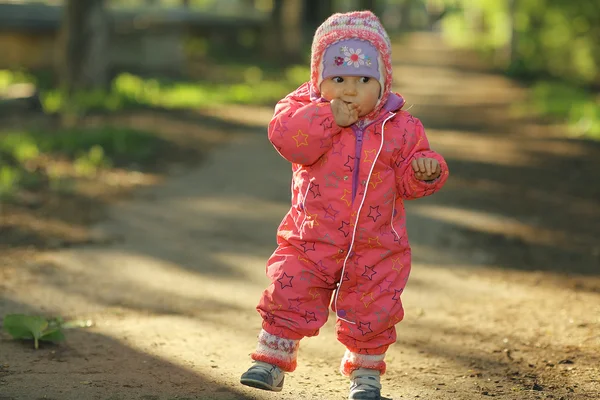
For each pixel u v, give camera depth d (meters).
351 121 5.06
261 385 5.18
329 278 5.20
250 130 20.53
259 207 12.64
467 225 11.72
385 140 5.16
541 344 6.98
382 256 5.18
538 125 22.38
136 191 13.39
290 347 5.25
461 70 43.78
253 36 45.31
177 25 31.12
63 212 11.73
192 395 5.61
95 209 12.02
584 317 7.74
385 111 5.21
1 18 26.05
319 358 6.61
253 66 37.41
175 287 8.73
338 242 5.14
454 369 6.36
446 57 55.66
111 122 19.84
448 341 7.09
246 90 28.00
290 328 5.18
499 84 35.88
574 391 5.84
